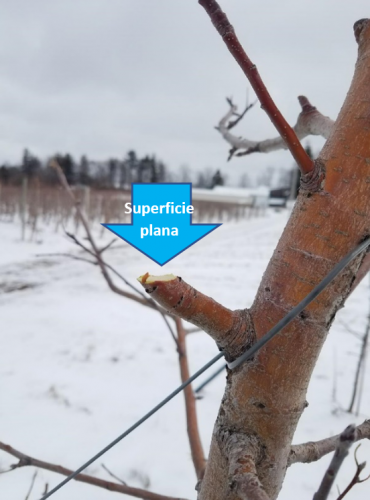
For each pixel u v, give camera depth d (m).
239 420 0.64
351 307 6.14
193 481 2.43
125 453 2.67
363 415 3.17
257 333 0.63
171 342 4.59
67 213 15.36
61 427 2.92
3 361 3.99
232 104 1.72
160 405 0.81
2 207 17.98
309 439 2.83
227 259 10.84
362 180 0.59
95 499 2.23
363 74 0.63
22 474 2.44
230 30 0.56
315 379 3.79
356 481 0.57
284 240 0.64
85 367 3.91
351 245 0.60
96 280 7.81
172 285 0.57
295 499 2.27
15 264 9.49
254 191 38.88
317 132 1.07
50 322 5.19
